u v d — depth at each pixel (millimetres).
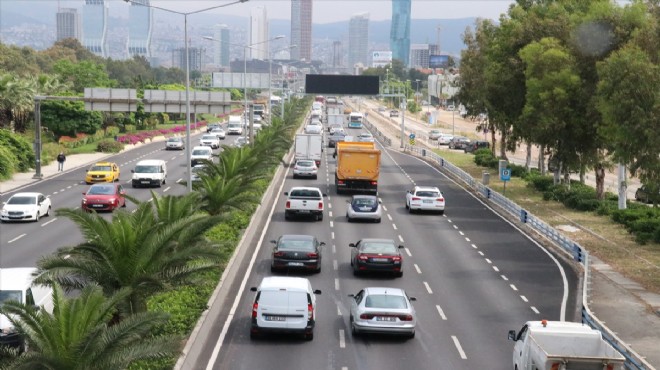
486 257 53219
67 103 141375
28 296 30844
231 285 42719
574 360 23375
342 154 82750
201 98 100438
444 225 66188
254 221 63094
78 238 56562
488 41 112188
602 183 78312
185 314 33438
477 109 117500
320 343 32875
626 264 51406
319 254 46625
